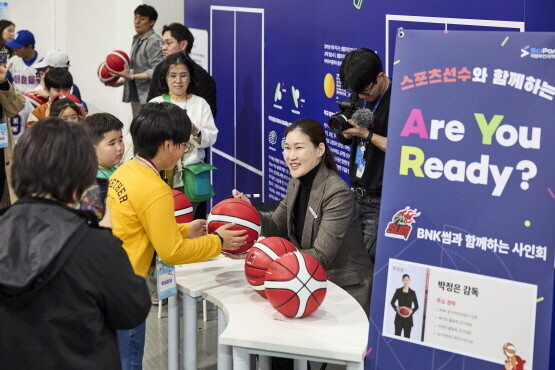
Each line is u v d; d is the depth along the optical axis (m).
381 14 4.15
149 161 2.76
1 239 1.81
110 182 2.78
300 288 2.65
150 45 6.97
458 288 2.35
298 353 2.52
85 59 8.96
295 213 3.44
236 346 2.59
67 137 1.86
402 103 2.44
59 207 1.86
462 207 2.34
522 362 2.25
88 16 8.86
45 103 5.34
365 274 3.27
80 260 1.84
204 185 4.85
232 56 6.28
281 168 5.55
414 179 2.42
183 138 2.76
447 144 2.36
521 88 2.23
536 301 2.22
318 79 4.89
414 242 2.43
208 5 6.72
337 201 3.15
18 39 7.18
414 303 2.44
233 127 6.38
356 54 3.61
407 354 2.46
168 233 2.73
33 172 1.84
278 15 5.39
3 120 4.66
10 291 1.76
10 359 1.86
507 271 2.27
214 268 3.31
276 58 5.48
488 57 2.28
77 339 1.86
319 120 4.93
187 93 5.05
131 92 6.96
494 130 2.27
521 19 3.22
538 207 2.21
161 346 4.33
